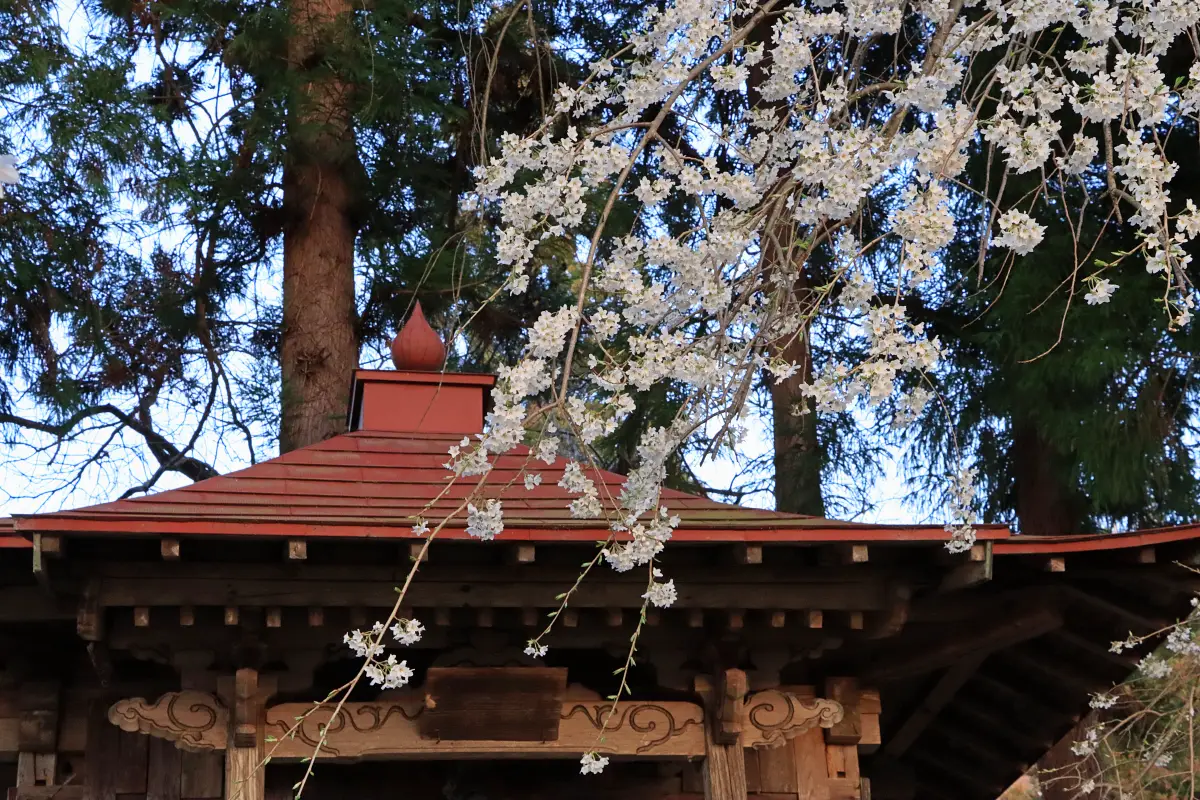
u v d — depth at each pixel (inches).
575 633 170.9
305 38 350.0
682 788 187.2
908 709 215.0
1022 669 208.5
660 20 133.5
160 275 383.2
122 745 172.7
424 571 163.2
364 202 368.2
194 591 157.8
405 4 358.0
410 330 218.1
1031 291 280.5
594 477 187.6
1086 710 211.5
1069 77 267.7
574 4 382.3
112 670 169.6
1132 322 280.8
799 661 186.5
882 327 125.6
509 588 163.9
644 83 133.6
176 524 149.1
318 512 170.2
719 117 326.0
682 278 127.8
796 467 329.7
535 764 191.0
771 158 137.8
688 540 160.2
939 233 125.5
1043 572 176.6
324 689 174.4
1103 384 296.7
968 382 325.7
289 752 163.0
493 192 134.9
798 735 178.4
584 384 344.2
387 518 161.2
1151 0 134.7
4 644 171.9
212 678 163.9
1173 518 307.0
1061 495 325.1
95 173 348.5
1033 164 126.7
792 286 131.1
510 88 394.3
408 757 167.8
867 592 170.9
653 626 172.1
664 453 122.4
